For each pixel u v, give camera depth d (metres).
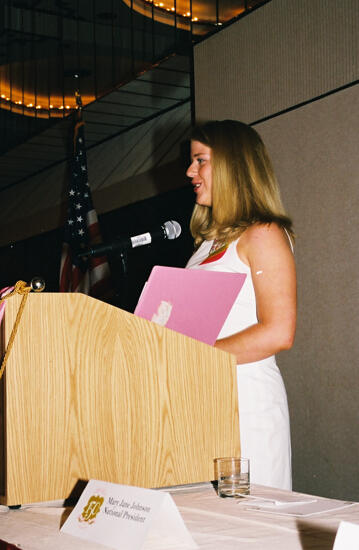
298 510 0.99
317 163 3.74
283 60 3.97
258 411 1.67
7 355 1.02
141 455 1.11
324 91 3.72
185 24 7.11
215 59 4.45
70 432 1.05
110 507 0.89
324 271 3.65
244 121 4.22
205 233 1.88
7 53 8.46
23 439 1.02
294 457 3.75
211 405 1.19
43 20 8.22
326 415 3.60
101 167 7.39
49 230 8.05
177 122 6.43
